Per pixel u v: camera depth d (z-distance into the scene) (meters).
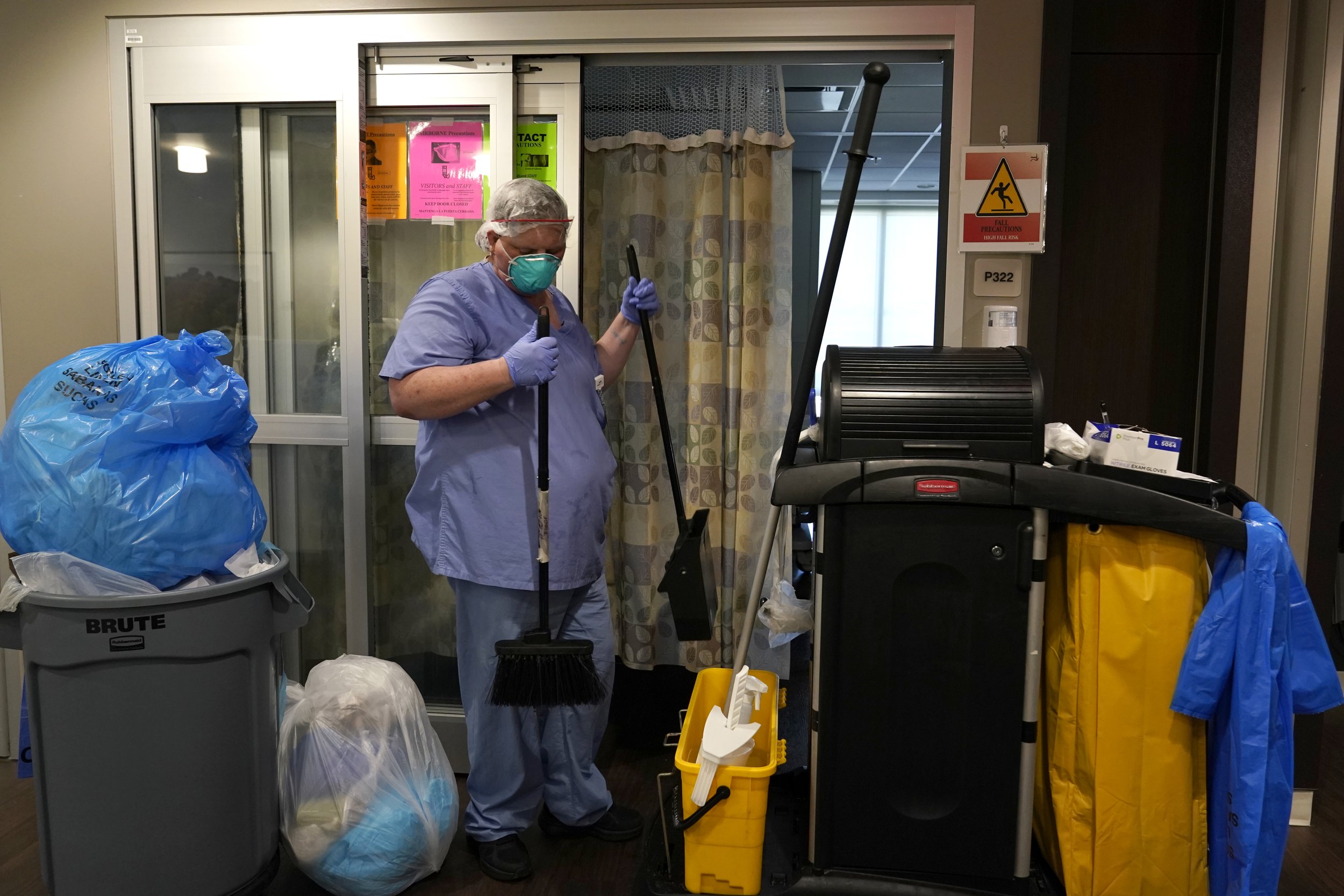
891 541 1.63
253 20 2.29
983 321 2.17
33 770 1.65
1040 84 2.11
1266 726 1.50
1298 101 2.06
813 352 1.67
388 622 2.48
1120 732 1.59
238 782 1.64
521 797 1.93
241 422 1.68
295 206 2.38
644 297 2.03
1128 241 2.25
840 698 1.68
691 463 2.78
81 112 2.33
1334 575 2.13
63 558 1.50
